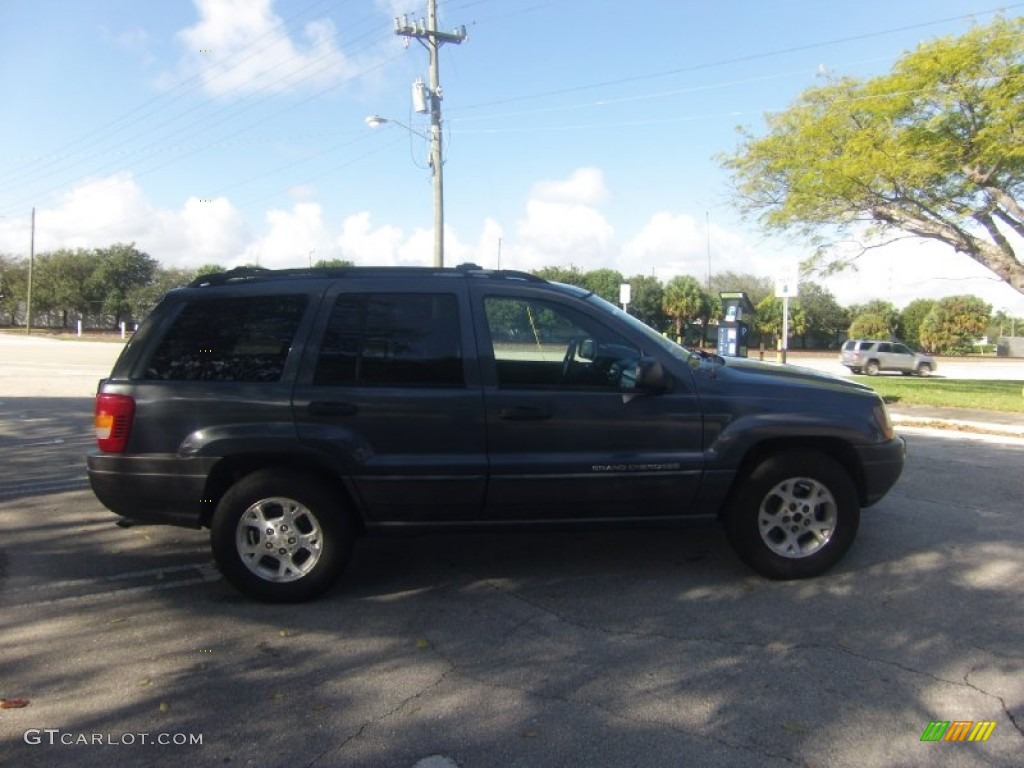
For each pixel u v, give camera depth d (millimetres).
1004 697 3371
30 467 8375
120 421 4422
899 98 19156
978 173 18891
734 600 4508
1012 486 7695
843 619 4227
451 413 4410
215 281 4734
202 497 4391
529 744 3012
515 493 4469
